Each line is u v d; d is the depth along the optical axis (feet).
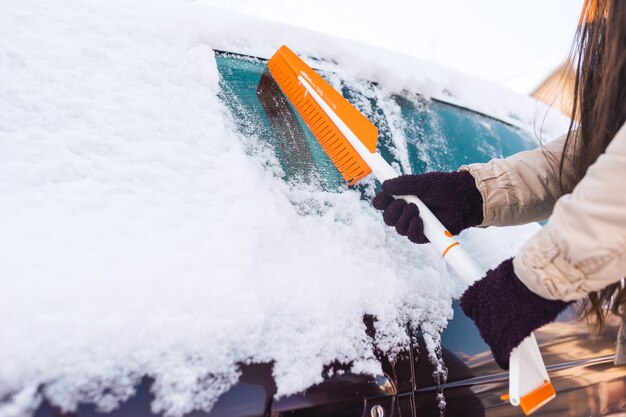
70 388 1.80
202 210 2.55
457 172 2.96
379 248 2.99
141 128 2.75
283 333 2.29
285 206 2.89
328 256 2.72
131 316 2.00
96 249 2.14
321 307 2.46
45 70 2.70
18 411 1.70
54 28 2.92
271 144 3.26
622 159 1.57
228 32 3.75
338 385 2.28
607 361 3.34
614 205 1.58
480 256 3.48
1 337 1.76
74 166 2.41
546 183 2.81
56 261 2.03
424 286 2.93
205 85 3.27
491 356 2.88
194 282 2.20
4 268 1.93
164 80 3.08
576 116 2.81
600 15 2.22
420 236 2.73
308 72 3.62
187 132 2.89
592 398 3.24
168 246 2.29
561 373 3.11
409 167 3.75
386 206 3.02
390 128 3.97
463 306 2.31
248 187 2.79
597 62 2.28
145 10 3.40
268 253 2.55
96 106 2.70
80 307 1.94
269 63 3.84
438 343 2.77
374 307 2.63
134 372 1.93
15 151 2.32
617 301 2.44
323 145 3.50
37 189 2.25
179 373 1.99
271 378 2.15
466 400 2.68
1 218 2.08
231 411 1.99
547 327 3.24
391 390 2.44
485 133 4.69
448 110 4.61
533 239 1.95
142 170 2.56
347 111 3.37
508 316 2.07
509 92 5.35
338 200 3.18
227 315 2.17
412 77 4.42
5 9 2.82
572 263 1.75
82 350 1.87
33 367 1.77
